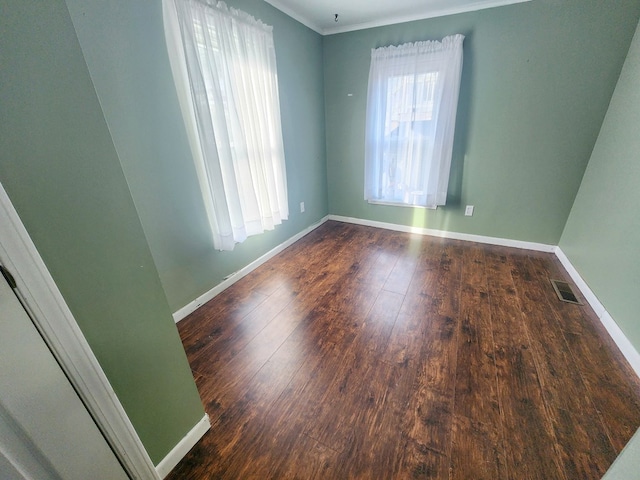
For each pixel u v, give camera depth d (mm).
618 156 1906
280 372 1487
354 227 3615
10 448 530
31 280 572
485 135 2666
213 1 1690
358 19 2678
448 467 1043
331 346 1655
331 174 3637
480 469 1034
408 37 2672
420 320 1851
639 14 1921
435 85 2615
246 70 1996
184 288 1947
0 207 514
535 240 2773
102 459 752
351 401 1312
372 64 2818
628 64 1972
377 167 3207
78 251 680
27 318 569
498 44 2375
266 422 1227
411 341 1672
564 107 2318
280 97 2564
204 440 1157
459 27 2461
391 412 1253
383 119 2973
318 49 3002
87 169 672
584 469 1026
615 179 1896
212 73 1733
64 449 646
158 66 1561
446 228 3170
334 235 3365
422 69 2621
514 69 2387
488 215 2914
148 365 912
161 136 1639
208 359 1586
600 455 1067
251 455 1101
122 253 783
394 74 2754
